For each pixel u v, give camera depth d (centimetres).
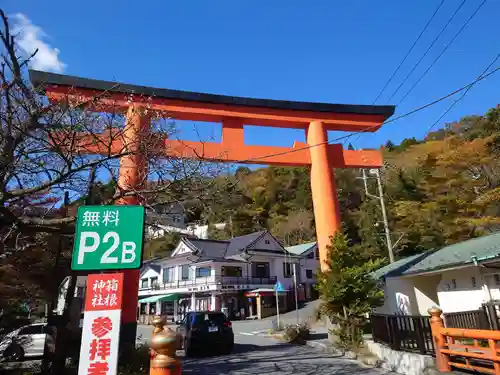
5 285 808
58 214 843
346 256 1166
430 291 1403
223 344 1226
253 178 5803
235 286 3244
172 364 323
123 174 831
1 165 558
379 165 1434
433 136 3850
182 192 732
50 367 731
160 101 1188
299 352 1173
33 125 578
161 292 3784
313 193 1348
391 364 797
